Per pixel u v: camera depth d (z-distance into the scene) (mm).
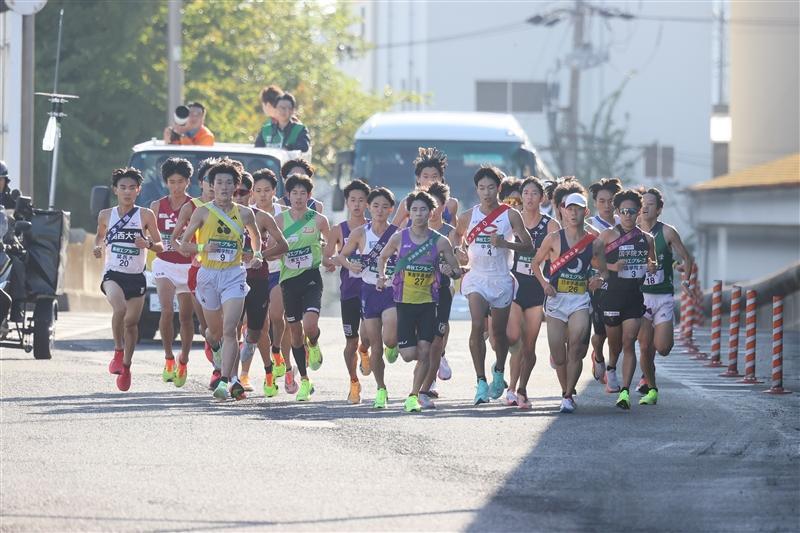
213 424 30906
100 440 28359
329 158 158250
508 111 190125
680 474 25797
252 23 120312
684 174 190750
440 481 24688
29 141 62719
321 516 21641
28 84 62500
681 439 30109
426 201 33250
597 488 24312
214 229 34469
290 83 144125
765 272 145375
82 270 82562
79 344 50562
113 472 24922
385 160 73000
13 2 59344
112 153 103875
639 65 190000
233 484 24047
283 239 34938
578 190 34812
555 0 189625
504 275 35062
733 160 194500
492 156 72500
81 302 80625
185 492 23266
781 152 189750
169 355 38688
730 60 195125
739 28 193500
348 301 35281
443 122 73312
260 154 54594
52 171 47531
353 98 157250
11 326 54656
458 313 75562
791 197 132125
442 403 36094
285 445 28234
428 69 190125
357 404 35469
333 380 41125
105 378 39562
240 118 123625
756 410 35906
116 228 36844
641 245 35562
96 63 101812
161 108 104750
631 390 40656
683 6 190500
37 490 23203
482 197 34844
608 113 187000
